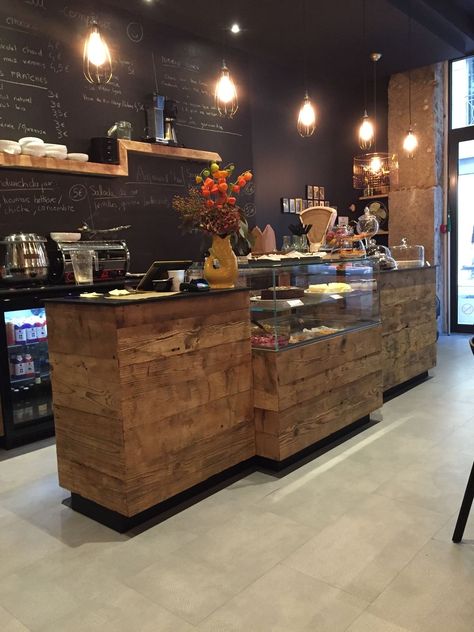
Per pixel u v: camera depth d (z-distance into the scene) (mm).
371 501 2490
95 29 3049
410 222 6523
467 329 6734
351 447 3172
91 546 2203
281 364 2768
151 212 4785
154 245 4824
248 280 2896
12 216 3855
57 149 3889
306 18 4766
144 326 2268
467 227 6594
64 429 2469
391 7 4551
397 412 3814
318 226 4578
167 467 2412
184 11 4574
